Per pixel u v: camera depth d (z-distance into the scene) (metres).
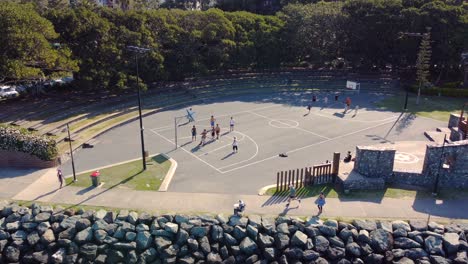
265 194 31.14
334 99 63.62
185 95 63.19
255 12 109.94
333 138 45.25
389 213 28.72
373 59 74.62
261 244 26.33
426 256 26.00
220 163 37.78
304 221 27.33
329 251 26.11
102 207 28.69
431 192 31.94
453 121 46.44
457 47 65.75
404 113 55.50
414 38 67.62
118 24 58.56
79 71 51.31
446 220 28.08
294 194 29.44
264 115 54.41
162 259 25.92
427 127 49.12
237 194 31.16
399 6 70.00
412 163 36.16
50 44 49.19
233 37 69.50
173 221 27.33
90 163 36.91
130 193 30.92
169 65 63.50
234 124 50.19
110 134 45.41
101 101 54.59
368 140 44.59
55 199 29.75
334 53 76.06
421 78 60.03
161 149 41.16
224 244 26.56
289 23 74.12
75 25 51.84
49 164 35.31
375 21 69.75
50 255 26.25
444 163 32.59
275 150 41.44
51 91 55.97
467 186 33.00
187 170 35.97
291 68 80.62
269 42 72.06
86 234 26.62
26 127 41.59
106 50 53.03
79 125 45.16
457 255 25.88
